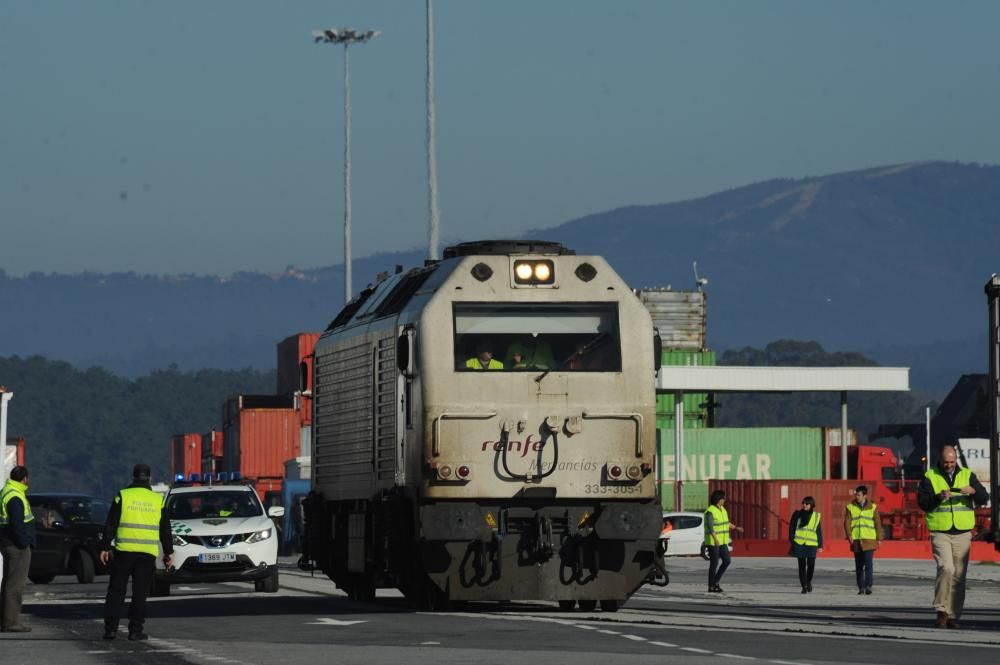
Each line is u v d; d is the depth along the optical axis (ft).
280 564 538.06
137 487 224.33
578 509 251.80
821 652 187.93
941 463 231.71
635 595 338.75
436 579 246.88
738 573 466.29
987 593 341.62
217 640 211.82
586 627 223.51
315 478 327.88
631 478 252.62
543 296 254.68
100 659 187.73
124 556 221.05
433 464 248.52
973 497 230.68
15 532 235.81
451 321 251.80
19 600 236.63
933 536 231.50
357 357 294.25
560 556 250.57
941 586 229.86
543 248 263.49
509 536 249.34
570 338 254.47
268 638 212.02
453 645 196.65
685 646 194.80
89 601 329.31
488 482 249.55
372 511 282.77
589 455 252.21
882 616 260.01
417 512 250.16
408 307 262.47
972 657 182.70
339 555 309.22
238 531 335.06
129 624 221.87
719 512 346.54
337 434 308.40
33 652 198.80
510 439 250.37
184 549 331.36
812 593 347.56
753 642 201.05
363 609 272.92
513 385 251.19
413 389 254.06
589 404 252.62
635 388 254.27
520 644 197.47
